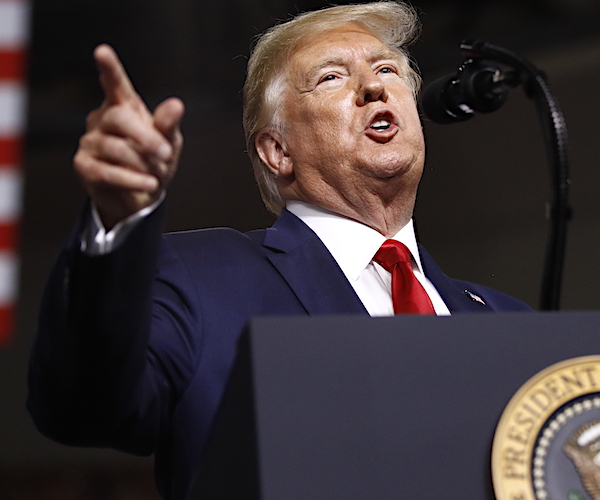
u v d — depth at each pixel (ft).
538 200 71.20
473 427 9.86
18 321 78.84
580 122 69.26
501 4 69.31
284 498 9.14
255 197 73.56
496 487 9.47
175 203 74.54
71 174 76.84
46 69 74.13
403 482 9.47
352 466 9.41
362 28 22.13
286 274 17.06
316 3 65.77
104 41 72.79
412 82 23.70
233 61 71.67
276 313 16.29
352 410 9.64
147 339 11.96
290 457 9.30
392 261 18.93
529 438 9.73
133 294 11.37
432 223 74.13
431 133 73.36
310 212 20.53
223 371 15.19
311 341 9.83
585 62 67.92
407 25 23.07
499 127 71.31
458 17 69.82
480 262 73.10
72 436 12.90
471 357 10.19
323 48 20.84
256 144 21.77
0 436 78.07
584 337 10.60
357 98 20.17
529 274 71.72
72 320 11.37
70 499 76.07
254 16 68.49
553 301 19.34
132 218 11.30
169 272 16.35
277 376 9.59
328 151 19.98
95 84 75.00
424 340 10.16
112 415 12.39
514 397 9.89
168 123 10.64
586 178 70.18
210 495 10.64
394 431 9.68
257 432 9.34
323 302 16.63
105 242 11.35
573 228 71.61
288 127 20.81
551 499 9.49
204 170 74.23
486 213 73.15
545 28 68.28
